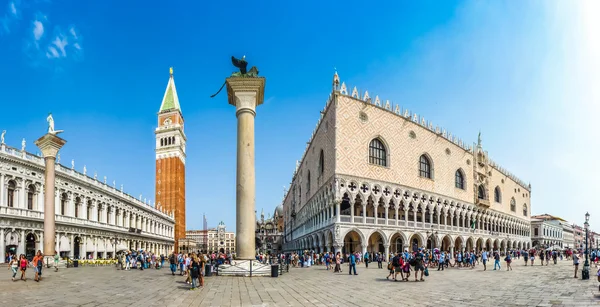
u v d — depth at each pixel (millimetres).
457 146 87750
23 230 56844
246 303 19344
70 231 66250
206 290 24250
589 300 19391
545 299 20031
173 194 144750
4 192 54750
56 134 47812
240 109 35781
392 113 71688
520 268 47031
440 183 80312
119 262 52000
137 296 21719
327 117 68875
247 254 34188
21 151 58562
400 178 70938
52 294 22484
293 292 23391
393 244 70750
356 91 66312
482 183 95875
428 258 51000
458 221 84250
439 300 20266
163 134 150250
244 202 34438
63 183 65312
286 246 159500
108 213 82688
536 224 155250
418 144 76250
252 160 35281
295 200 123625
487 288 25391
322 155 75875
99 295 22094
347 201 67500
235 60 37375
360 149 65312
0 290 24391
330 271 43281
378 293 23125
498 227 104812
